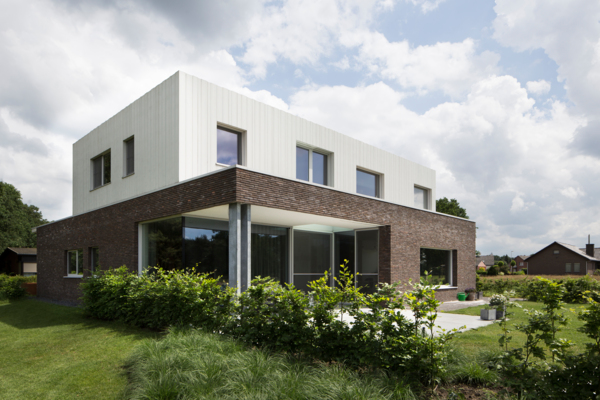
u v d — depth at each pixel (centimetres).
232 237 808
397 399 370
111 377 476
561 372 371
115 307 862
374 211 1207
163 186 1061
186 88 1044
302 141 1347
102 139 1427
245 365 435
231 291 650
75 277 1434
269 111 1248
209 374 414
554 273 5094
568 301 1507
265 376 407
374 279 1305
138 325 799
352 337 482
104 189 1386
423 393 402
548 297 402
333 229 1436
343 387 376
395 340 434
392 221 1283
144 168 1157
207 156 1073
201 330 623
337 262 1445
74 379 473
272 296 566
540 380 386
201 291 669
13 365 546
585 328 363
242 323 595
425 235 1455
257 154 1195
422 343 418
